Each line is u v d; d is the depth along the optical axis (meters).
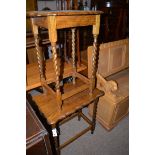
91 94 1.51
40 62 1.39
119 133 1.93
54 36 0.98
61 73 1.59
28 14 0.97
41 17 1.05
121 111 1.96
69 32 2.01
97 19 1.16
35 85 1.43
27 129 1.00
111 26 2.75
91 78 1.43
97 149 1.71
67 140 1.79
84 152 1.68
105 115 1.89
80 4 2.60
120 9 2.68
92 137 1.86
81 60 2.00
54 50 1.03
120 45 2.03
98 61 1.83
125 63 2.23
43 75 1.45
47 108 1.36
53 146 1.59
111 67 2.05
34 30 1.24
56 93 1.23
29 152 0.94
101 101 1.86
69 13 0.96
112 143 1.79
